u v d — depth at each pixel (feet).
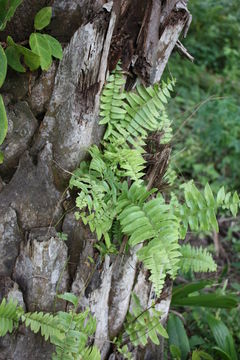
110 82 5.45
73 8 5.25
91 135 5.51
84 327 5.63
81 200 5.26
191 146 10.82
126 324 6.15
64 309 5.71
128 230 5.31
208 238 9.44
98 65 5.21
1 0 5.13
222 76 13.75
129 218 5.35
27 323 5.45
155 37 5.47
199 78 13.29
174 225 5.38
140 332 6.10
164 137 5.88
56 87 5.34
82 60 5.18
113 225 5.64
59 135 5.40
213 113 11.75
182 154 10.51
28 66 5.31
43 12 5.13
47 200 5.49
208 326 7.62
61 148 5.41
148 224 5.32
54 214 5.51
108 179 5.43
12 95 5.42
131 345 6.23
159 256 5.19
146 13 5.39
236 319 7.76
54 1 5.25
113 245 5.65
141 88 5.63
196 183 10.30
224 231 9.69
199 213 5.77
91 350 5.78
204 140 11.16
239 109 11.60
